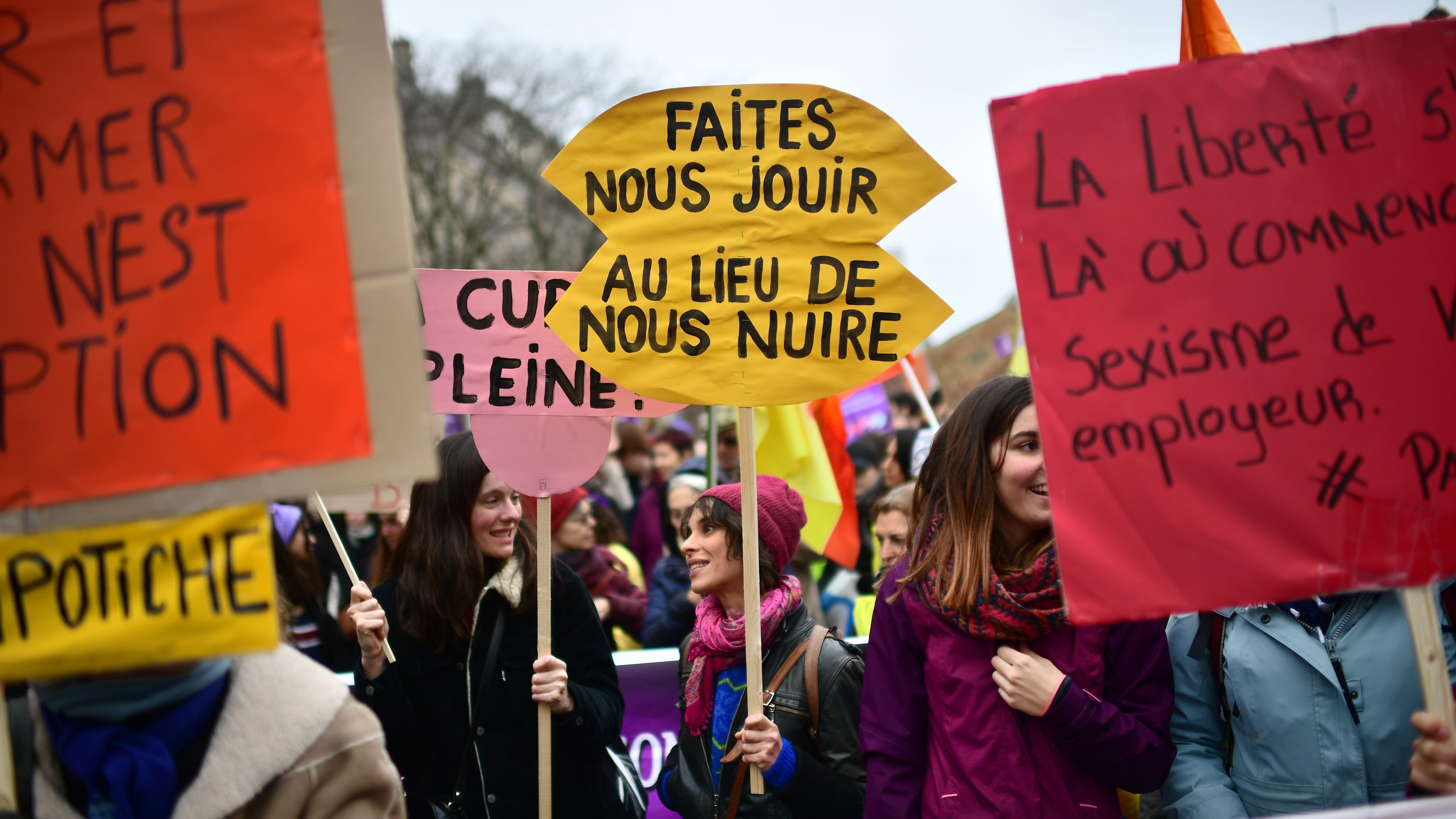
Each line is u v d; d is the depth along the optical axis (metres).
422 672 3.04
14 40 1.91
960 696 2.44
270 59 1.91
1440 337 2.15
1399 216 2.17
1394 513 2.11
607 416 3.02
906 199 2.78
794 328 2.77
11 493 1.87
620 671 3.83
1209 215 2.17
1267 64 2.20
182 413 1.88
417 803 3.02
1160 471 2.13
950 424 2.60
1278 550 2.11
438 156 22.25
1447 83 2.19
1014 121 2.20
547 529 2.97
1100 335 2.16
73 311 1.89
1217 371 2.15
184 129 1.91
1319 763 2.43
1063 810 2.37
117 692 1.88
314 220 1.90
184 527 1.86
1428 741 2.05
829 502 4.53
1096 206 2.17
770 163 2.78
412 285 1.89
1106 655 2.46
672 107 2.79
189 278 1.89
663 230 2.79
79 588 1.86
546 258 23.34
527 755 3.02
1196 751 2.62
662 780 3.07
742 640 2.90
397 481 1.87
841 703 2.79
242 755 1.93
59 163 1.91
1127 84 2.19
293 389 1.88
